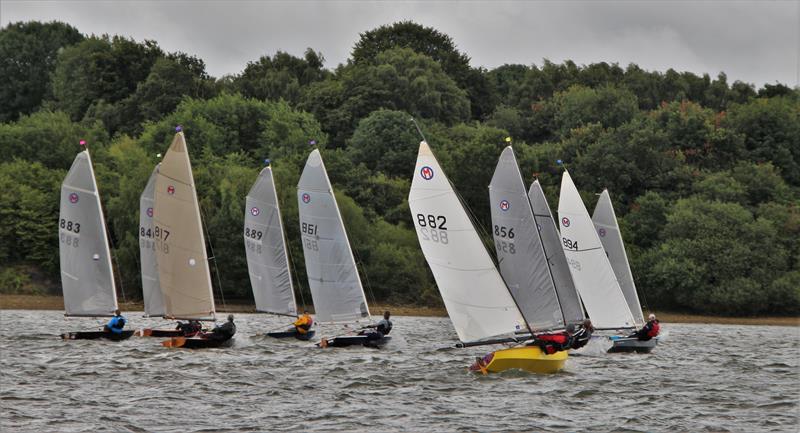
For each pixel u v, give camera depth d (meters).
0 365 178.88
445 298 163.00
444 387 157.50
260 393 151.75
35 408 137.00
